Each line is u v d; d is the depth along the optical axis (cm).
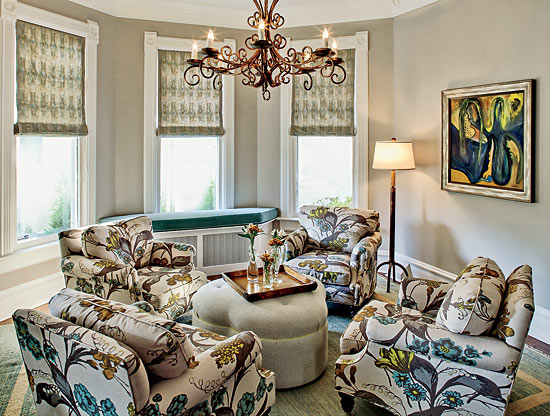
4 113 351
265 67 262
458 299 185
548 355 291
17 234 375
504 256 344
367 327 205
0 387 252
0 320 351
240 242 484
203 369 163
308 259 374
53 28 387
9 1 348
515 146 324
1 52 346
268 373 206
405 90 457
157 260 359
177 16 472
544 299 311
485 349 179
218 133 498
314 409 232
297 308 261
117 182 464
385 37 473
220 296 281
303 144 512
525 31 317
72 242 322
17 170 374
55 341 156
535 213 315
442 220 412
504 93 332
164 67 475
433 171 422
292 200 515
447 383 191
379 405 211
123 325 152
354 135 488
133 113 466
